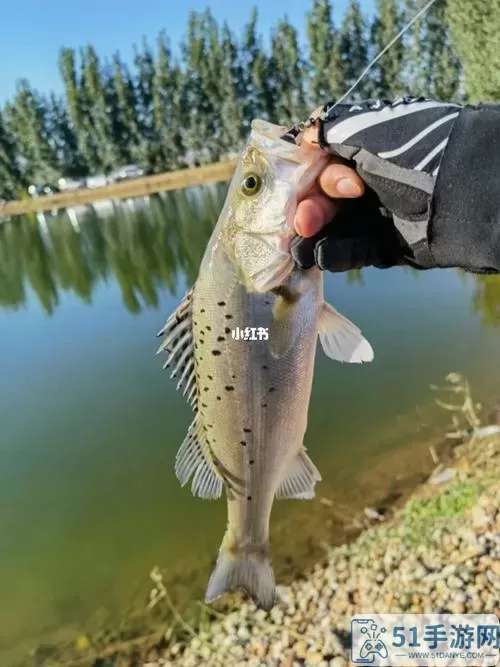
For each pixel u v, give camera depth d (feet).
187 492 2.62
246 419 0.98
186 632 1.88
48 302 6.76
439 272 4.74
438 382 3.01
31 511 2.66
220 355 0.97
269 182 0.87
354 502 2.28
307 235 0.82
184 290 6.07
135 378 3.87
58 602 2.12
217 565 1.06
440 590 1.66
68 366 4.24
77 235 12.48
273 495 1.02
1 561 2.38
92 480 2.78
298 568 1.99
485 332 3.47
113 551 2.32
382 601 1.71
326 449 2.66
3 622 2.07
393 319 3.89
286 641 1.70
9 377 4.12
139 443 3.06
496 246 0.68
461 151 0.70
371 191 0.79
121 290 6.63
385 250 0.81
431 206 0.71
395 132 0.74
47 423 3.40
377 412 2.87
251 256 0.91
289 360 0.94
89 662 1.84
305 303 0.92
